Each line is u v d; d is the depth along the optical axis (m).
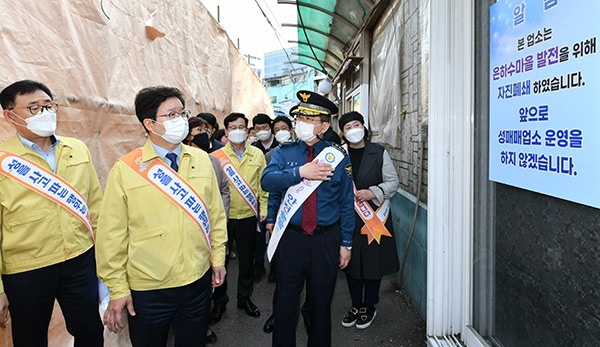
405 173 3.55
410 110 3.33
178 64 4.09
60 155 1.90
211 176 1.88
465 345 2.27
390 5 4.10
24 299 1.76
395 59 3.86
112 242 1.62
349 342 2.71
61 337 2.16
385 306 3.26
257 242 3.94
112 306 1.64
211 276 1.92
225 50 6.30
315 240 2.15
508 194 1.87
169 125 1.66
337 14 5.67
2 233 1.72
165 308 1.71
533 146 1.54
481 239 2.18
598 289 1.27
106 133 2.56
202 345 1.88
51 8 2.03
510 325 1.89
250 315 3.17
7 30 1.75
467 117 2.22
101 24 2.48
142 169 1.66
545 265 1.58
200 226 1.75
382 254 2.78
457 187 2.29
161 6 3.64
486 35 2.06
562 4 1.32
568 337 1.44
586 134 1.22
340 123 2.91
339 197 2.29
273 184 2.11
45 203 1.78
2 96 1.67
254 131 4.59
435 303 2.36
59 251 1.83
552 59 1.39
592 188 1.21
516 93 1.66
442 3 2.25
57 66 2.04
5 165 1.70
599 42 1.15
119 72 2.74
